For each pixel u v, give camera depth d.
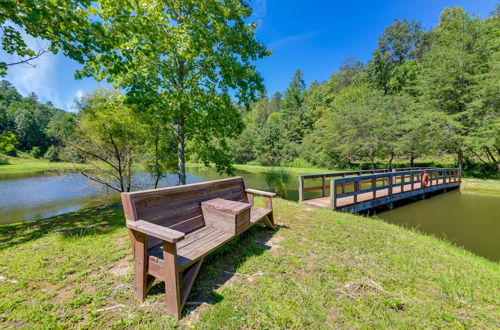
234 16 6.46
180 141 6.92
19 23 3.04
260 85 7.46
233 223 2.43
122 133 6.35
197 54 5.94
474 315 1.82
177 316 1.62
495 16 19.72
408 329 1.63
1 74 3.76
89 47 3.61
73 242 3.05
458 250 3.73
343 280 2.25
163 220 2.17
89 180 7.21
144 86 5.13
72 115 6.33
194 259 1.80
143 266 1.77
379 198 7.03
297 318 1.68
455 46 14.45
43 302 1.76
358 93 26.95
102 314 1.64
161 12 5.57
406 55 29.84
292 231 3.66
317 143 25.27
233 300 1.86
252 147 35.16
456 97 14.23
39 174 18.34
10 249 2.80
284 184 8.97
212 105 6.63
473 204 8.24
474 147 12.98
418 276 2.40
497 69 12.02
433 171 9.56
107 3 4.47
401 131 16.97
